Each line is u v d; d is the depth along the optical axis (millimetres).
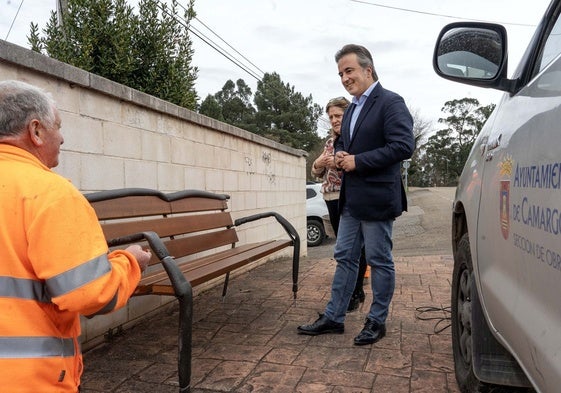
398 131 3248
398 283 5410
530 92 1849
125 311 3758
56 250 1426
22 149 1567
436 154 79312
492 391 2373
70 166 3223
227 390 2709
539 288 1457
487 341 2324
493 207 2014
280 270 6375
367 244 3457
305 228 8828
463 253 2656
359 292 4496
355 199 3393
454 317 2836
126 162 3824
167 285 2623
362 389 2711
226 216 4738
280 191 7621
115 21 5621
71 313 1562
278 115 51250
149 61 6023
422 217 18344
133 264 1762
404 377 2863
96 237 1547
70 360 1577
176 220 3875
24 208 1435
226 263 3504
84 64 5371
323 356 3203
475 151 2633
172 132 4508
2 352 1394
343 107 4293
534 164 1538
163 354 3258
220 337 3602
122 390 2713
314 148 49562
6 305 1416
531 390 2352
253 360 3145
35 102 1589
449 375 2887
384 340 3498
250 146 6453
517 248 1673
